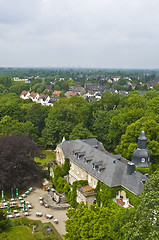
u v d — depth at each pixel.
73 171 66.44
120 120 90.75
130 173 50.00
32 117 112.25
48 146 104.88
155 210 31.48
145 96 143.75
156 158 72.38
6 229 48.59
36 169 69.19
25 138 73.88
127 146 74.94
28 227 49.81
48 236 46.22
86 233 34.47
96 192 53.78
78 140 71.69
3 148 64.75
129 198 47.44
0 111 111.75
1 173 60.59
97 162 56.25
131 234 29.02
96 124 101.31
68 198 59.72
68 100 124.56
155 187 36.41
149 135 72.81
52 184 69.69
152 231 29.03
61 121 97.38
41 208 57.94
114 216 34.41
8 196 62.91
